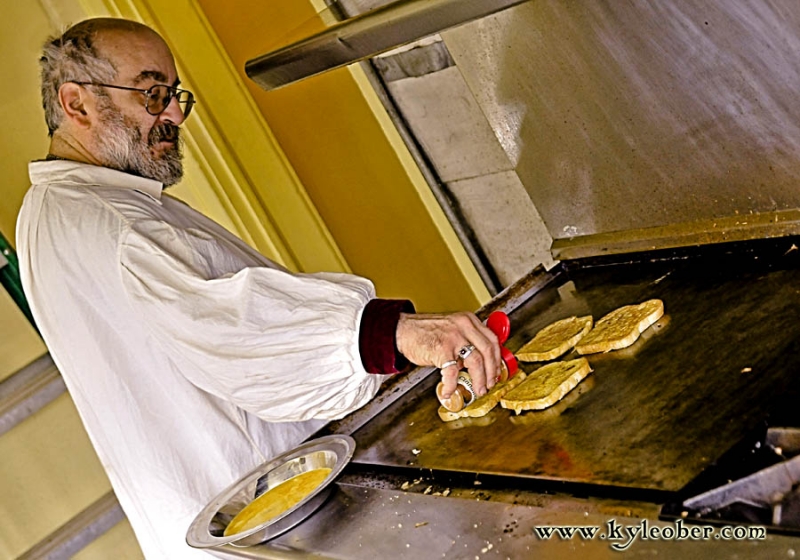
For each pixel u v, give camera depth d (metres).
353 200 2.59
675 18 1.47
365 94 2.51
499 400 1.48
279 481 1.51
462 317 1.32
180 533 1.59
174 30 2.37
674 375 1.30
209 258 1.45
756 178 1.52
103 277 1.49
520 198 2.34
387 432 1.56
